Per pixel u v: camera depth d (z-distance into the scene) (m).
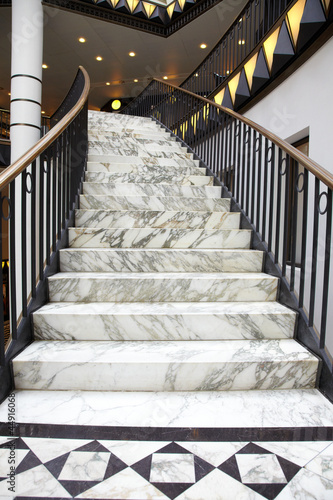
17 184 4.21
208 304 1.90
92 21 6.47
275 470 1.03
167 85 6.35
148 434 1.17
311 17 2.72
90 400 1.36
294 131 3.37
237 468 1.03
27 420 1.23
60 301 1.90
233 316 1.71
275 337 1.74
